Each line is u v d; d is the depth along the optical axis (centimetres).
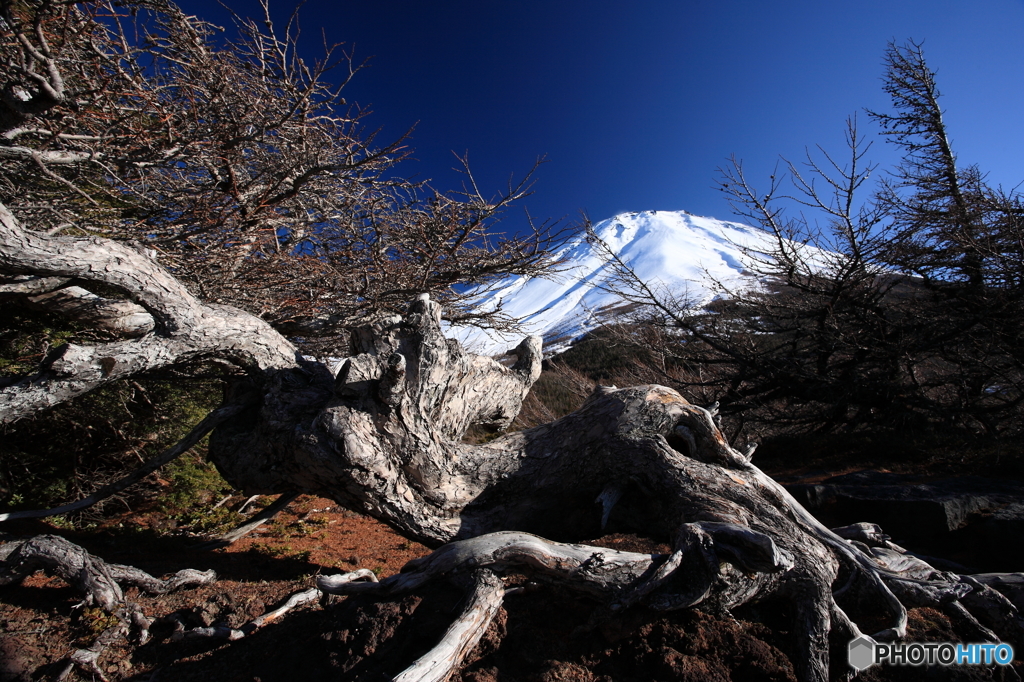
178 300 455
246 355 495
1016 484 588
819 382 1130
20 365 567
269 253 684
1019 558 448
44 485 612
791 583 330
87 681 313
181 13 515
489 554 325
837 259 1035
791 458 873
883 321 1046
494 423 560
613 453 448
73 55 469
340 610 337
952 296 1029
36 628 352
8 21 385
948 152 1140
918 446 805
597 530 463
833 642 332
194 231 588
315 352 848
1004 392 1041
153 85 543
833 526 557
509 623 330
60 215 500
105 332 507
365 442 444
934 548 499
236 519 675
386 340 462
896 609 340
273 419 472
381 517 471
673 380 1294
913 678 310
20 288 398
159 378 623
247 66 605
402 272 792
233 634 347
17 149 420
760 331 1198
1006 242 932
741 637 319
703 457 449
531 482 480
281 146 641
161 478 738
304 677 299
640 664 308
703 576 322
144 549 514
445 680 283
